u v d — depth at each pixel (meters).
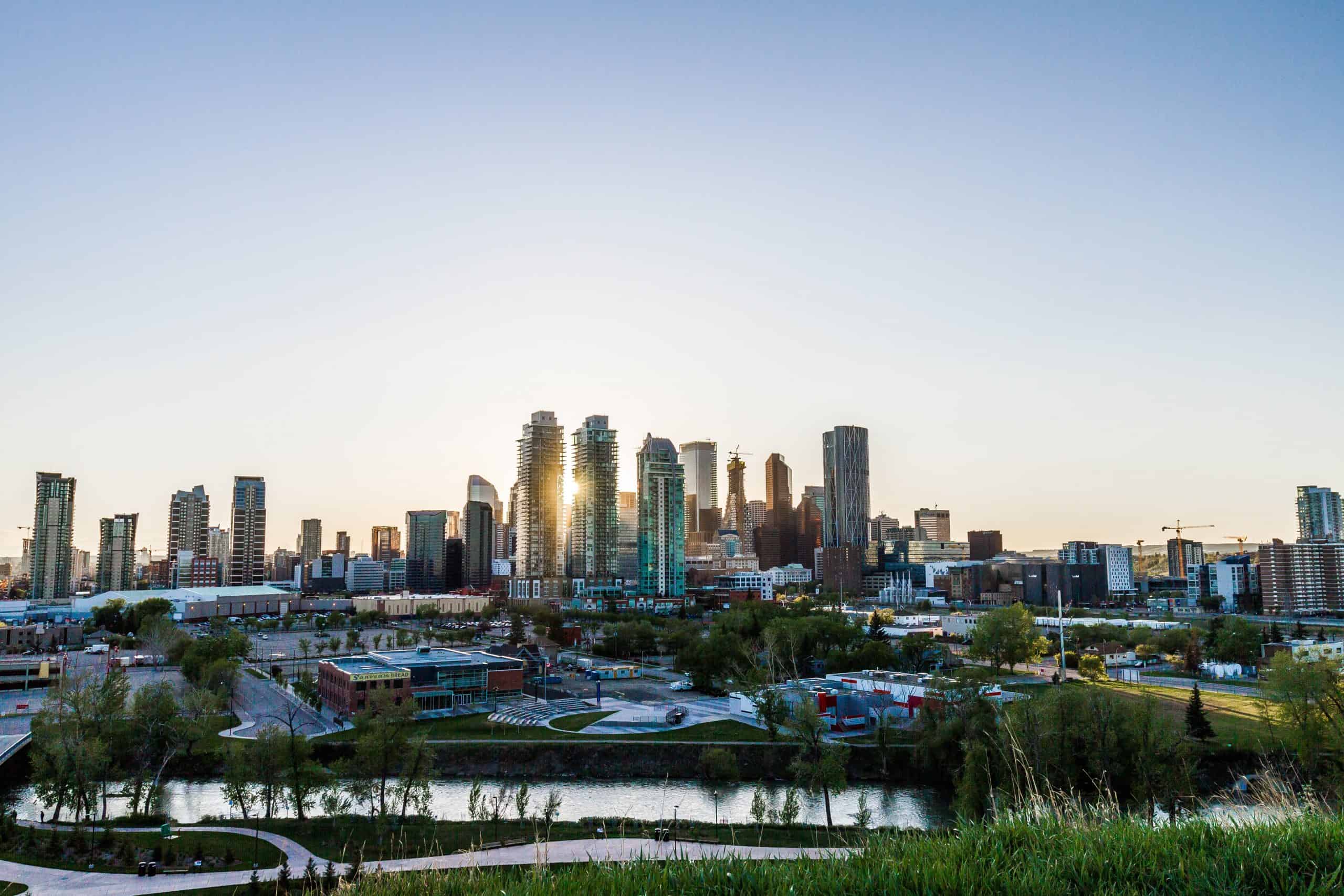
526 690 195.75
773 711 141.38
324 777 108.88
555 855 76.50
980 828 15.73
